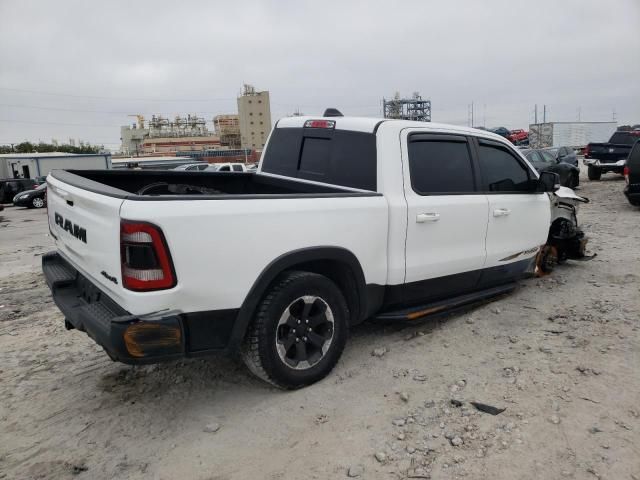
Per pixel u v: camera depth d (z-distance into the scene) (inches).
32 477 106.0
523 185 202.5
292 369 133.3
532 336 170.7
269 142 202.4
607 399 127.7
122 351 106.1
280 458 109.6
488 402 128.3
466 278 179.9
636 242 319.3
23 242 482.9
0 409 133.6
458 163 175.2
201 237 112.4
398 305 164.4
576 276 243.6
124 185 183.8
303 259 130.6
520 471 102.3
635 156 451.8
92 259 121.1
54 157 1663.4
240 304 120.7
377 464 106.3
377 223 146.6
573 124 2054.6
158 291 108.5
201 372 151.3
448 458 107.3
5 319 210.8
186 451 113.0
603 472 101.1
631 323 178.2
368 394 134.9
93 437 119.6
